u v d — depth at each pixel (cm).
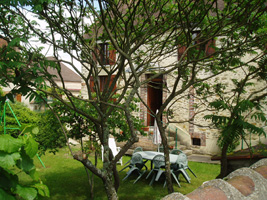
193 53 450
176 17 402
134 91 305
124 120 545
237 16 348
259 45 394
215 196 140
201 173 837
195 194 140
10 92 234
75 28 338
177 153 829
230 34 401
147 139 1230
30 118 1040
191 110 1153
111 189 303
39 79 221
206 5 368
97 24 425
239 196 147
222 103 364
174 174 727
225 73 1049
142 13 411
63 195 602
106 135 325
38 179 160
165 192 641
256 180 180
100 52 430
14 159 132
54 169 835
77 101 534
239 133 361
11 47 231
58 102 513
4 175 140
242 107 346
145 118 1281
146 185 701
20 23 287
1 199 129
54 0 263
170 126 1217
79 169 839
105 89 390
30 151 140
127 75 1204
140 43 365
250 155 409
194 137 1152
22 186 145
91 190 570
